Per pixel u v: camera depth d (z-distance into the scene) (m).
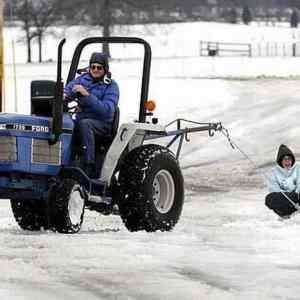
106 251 30.45
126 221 39.47
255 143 98.06
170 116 121.69
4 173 37.19
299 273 26.53
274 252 31.03
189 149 96.81
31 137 37.25
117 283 24.75
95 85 39.88
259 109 119.12
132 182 38.84
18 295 22.78
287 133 101.38
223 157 91.38
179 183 40.94
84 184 38.47
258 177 75.56
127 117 122.62
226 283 24.97
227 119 113.94
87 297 22.86
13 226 43.00
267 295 23.28
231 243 33.53
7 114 37.81
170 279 25.36
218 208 51.50
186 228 40.25
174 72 198.38
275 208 44.28
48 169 37.78
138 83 143.88
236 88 143.38
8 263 27.56
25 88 145.62
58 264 27.69
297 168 45.06
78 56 41.66
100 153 39.91
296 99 126.62
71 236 35.12
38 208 40.41
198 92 137.00
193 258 29.30
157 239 34.53
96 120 39.19
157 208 39.78
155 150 40.03
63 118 38.19
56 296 22.88
